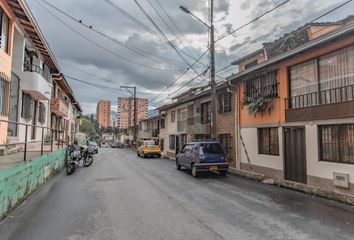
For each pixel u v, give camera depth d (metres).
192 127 24.17
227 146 19.09
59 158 17.05
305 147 11.81
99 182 12.35
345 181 9.71
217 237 5.45
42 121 21.89
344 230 5.96
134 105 52.19
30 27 15.23
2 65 12.15
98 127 92.00
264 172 14.70
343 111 9.80
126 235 5.53
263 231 5.84
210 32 17.70
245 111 16.73
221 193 10.05
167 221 6.50
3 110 12.55
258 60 20.59
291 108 12.73
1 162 8.81
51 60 21.70
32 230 5.83
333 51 10.58
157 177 14.30
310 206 8.14
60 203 8.27
